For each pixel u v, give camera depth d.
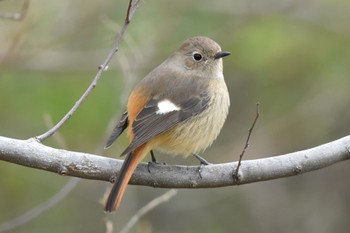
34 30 14.35
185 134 9.04
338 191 15.18
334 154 8.30
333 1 15.90
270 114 15.90
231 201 15.22
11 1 13.53
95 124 14.09
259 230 15.09
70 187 11.23
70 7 14.77
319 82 16.03
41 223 14.47
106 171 8.02
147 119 8.77
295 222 15.06
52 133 8.03
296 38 15.67
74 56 14.55
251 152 15.24
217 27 15.66
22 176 14.59
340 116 15.73
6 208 14.52
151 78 9.34
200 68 9.69
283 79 15.98
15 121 14.41
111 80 14.44
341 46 15.92
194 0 15.33
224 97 9.59
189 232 14.93
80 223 14.48
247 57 15.49
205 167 8.30
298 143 15.52
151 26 14.91
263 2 15.72
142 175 8.27
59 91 14.46
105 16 13.27
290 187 15.30
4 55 13.08
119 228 13.68
